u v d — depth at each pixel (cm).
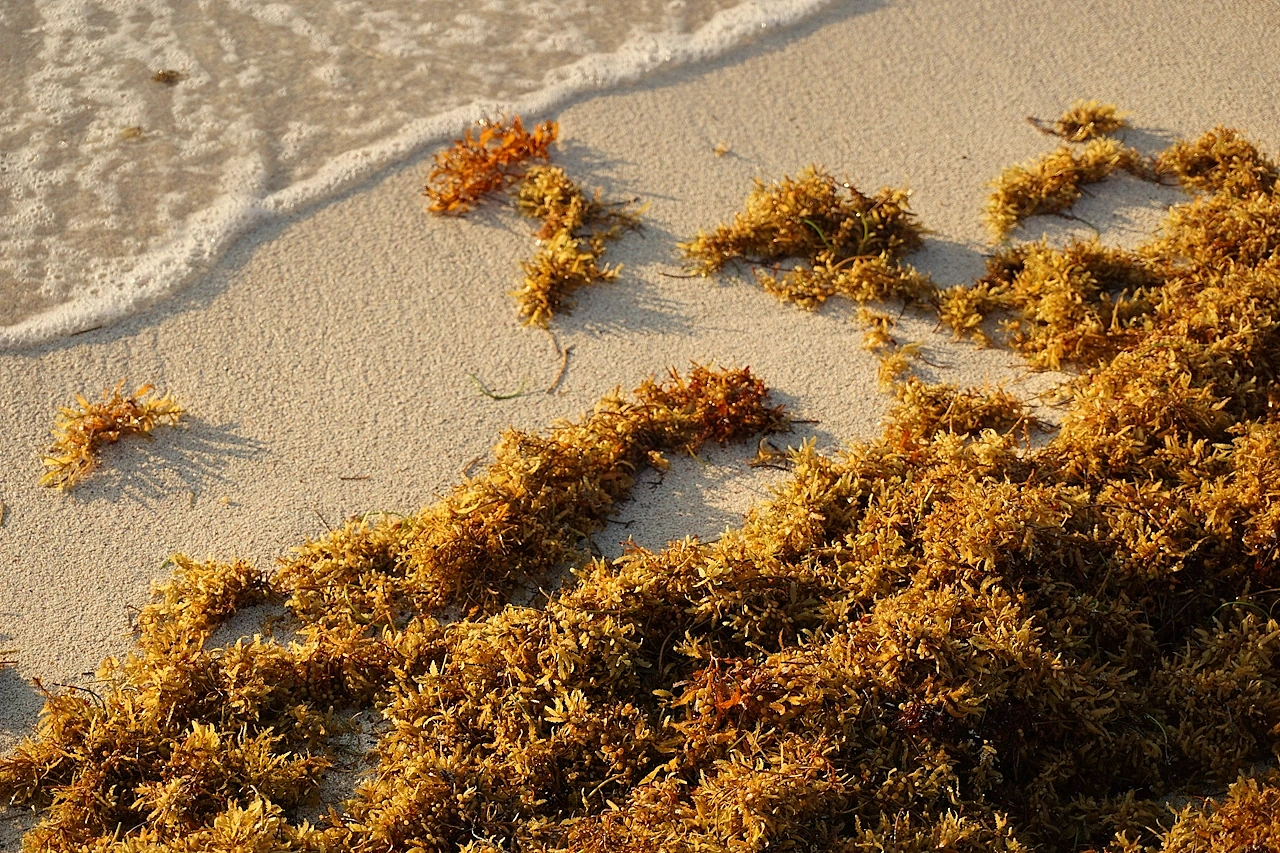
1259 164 486
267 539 373
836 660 302
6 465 397
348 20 603
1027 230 477
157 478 392
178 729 313
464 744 302
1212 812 281
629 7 612
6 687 335
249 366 429
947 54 573
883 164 509
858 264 448
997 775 285
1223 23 586
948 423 391
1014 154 512
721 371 420
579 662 311
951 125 529
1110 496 345
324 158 519
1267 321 397
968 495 338
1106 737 295
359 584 355
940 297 445
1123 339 416
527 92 556
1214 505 337
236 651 327
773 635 324
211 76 563
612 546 366
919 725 288
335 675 329
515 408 412
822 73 563
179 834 287
